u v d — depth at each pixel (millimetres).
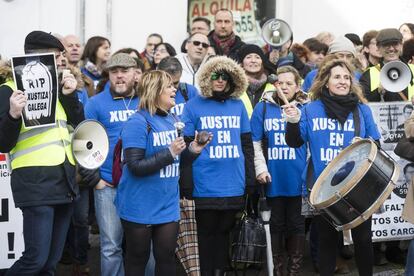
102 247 7160
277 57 9758
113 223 7117
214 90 7199
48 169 6242
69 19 10977
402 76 8344
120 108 7234
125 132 6355
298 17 12320
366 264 6848
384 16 12531
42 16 10859
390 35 8656
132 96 7301
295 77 7836
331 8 12383
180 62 8414
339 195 6262
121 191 6430
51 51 6398
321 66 7035
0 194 7461
